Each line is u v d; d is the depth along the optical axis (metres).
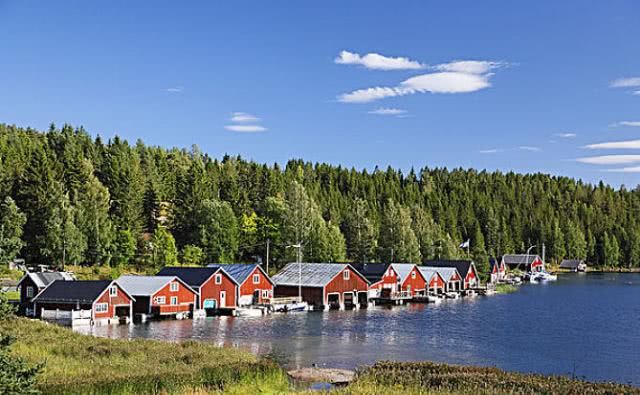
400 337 61.25
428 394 29.88
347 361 47.97
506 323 73.44
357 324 71.44
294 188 121.12
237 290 84.12
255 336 60.91
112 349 42.31
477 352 53.41
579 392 30.38
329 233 119.56
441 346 56.22
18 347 40.69
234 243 117.62
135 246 107.56
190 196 123.31
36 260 100.12
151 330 64.19
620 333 65.56
